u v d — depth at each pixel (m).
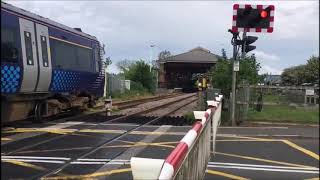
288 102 20.44
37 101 17.92
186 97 54.25
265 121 18.88
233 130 16.55
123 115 22.67
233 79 18.38
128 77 66.06
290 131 16.48
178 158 3.66
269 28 16.98
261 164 10.84
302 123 18.72
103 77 26.17
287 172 10.09
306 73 73.31
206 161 8.71
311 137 15.14
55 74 19.03
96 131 15.68
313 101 20.14
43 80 18.02
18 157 10.65
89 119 20.09
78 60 21.83
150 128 16.88
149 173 3.03
